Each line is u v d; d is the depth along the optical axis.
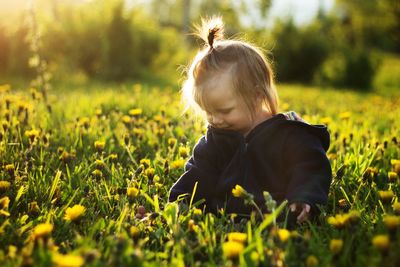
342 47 19.92
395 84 19.45
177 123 4.40
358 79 18.64
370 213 2.24
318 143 2.18
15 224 2.03
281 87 15.42
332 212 2.34
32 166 2.84
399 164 2.37
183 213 2.15
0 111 4.36
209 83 2.22
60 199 2.40
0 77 13.29
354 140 3.74
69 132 3.72
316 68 19.50
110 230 1.99
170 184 2.70
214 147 2.39
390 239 1.65
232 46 2.27
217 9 25.72
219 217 2.29
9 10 13.68
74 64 14.33
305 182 2.06
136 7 15.52
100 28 14.61
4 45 13.69
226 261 1.65
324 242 1.89
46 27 13.79
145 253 1.76
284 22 19.69
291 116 2.32
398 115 5.89
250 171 2.24
